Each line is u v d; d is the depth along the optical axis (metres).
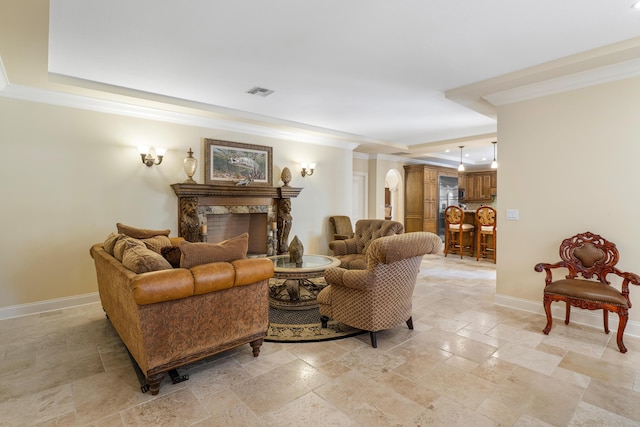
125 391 2.13
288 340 2.88
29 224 3.58
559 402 2.00
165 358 2.10
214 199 4.82
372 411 1.92
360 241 5.04
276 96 4.09
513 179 3.74
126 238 2.76
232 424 1.82
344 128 5.95
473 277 5.32
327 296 3.05
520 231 3.70
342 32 2.56
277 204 5.61
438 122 5.46
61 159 3.75
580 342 2.84
